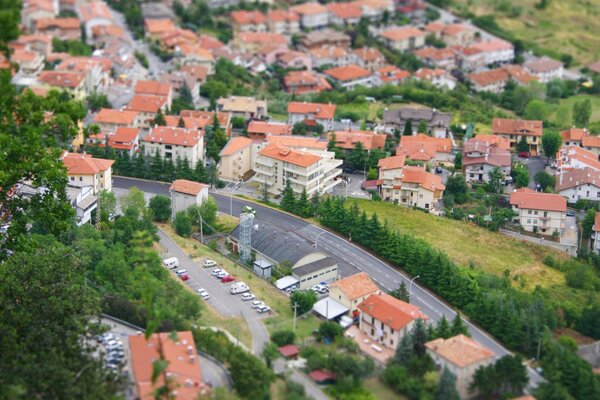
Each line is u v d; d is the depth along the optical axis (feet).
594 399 589.73
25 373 507.71
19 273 598.75
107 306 635.66
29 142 524.52
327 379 590.96
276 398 563.48
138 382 527.81
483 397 587.27
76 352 539.29
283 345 632.79
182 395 516.73
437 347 606.14
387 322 641.81
